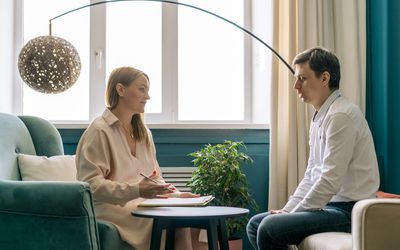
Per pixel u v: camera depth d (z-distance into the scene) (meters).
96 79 3.85
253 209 3.64
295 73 2.43
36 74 3.15
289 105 3.57
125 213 2.31
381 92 3.48
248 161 3.73
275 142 3.57
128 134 2.52
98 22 3.87
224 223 2.25
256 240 2.43
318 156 2.37
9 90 3.73
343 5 3.64
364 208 1.70
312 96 2.37
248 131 3.75
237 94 4.03
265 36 3.86
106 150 2.36
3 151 2.60
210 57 4.02
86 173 2.28
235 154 3.36
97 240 2.06
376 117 3.54
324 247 1.92
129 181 2.41
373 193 2.24
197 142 3.71
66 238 2.01
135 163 2.46
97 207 2.34
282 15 3.69
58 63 3.14
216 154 3.39
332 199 2.29
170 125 3.68
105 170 2.32
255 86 3.97
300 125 3.56
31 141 2.87
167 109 3.92
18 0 3.83
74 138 3.63
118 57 3.92
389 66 3.40
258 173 3.74
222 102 4.02
